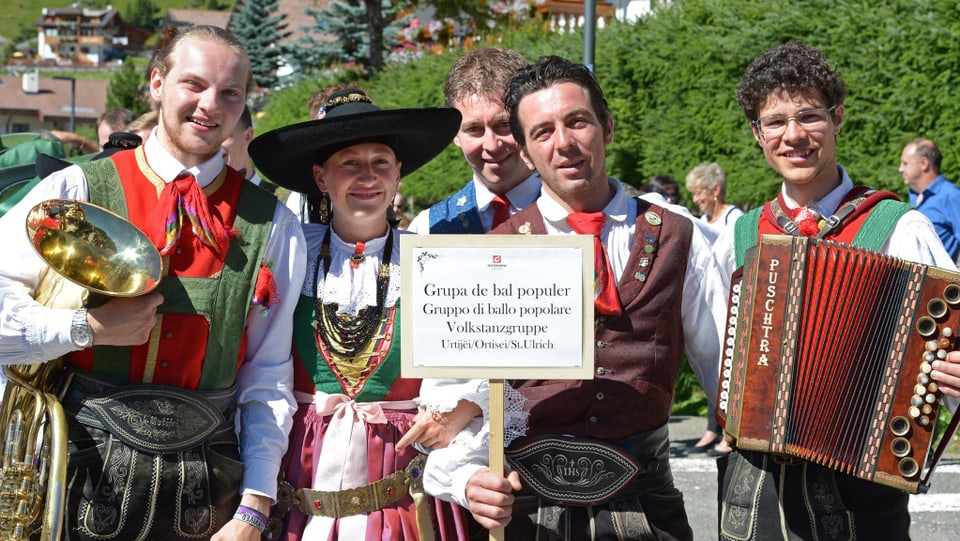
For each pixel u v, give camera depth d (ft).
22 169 15.88
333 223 11.52
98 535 9.76
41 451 10.00
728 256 11.27
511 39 48.32
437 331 9.92
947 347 9.73
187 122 10.32
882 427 9.87
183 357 10.11
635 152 34.83
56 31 565.12
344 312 11.09
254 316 10.61
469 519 11.34
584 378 9.86
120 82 215.10
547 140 10.55
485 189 13.64
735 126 29.96
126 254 9.79
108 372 10.04
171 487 9.90
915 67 24.68
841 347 9.89
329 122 10.89
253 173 17.33
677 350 10.84
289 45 82.28
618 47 34.83
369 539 10.62
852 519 10.34
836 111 10.90
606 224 10.85
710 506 21.80
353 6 77.66
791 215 11.02
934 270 9.77
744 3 29.78
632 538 10.28
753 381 10.04
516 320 9.90
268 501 10.41
